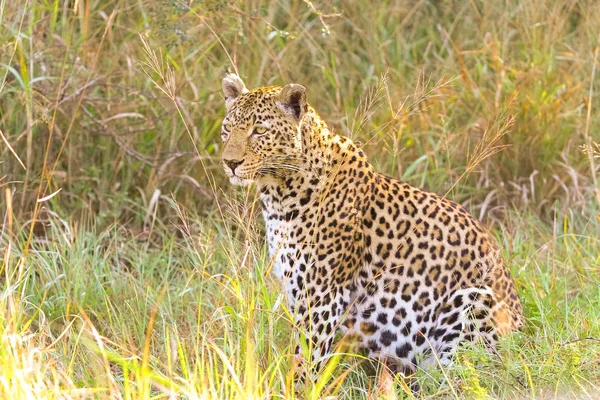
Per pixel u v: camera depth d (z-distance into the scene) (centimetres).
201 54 1334
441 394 855
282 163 884
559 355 879
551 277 1066
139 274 1104
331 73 1473
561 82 1434
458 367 863
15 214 1193
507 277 966
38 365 754
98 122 1245
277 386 837
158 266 1161
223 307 885
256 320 895
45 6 1284
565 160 1314
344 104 1399
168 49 1282
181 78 1336
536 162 1341
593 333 942
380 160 1292
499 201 1309
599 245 1165
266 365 852
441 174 1314
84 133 1276
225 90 943
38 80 1196
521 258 1150
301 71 1485
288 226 904
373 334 929
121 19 1379
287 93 872
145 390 724
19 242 1101
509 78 1412
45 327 927
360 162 920
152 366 875
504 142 1343
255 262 909
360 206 907
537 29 1470
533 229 1237
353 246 903
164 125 1307
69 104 1244
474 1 1564
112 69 1308
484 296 934
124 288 1079
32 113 1205
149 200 1256
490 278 947
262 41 1409
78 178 1241
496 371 874
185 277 1108
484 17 1498
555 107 1359
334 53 1498
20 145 1233
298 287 906
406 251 919
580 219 1250
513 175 1343
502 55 1445
